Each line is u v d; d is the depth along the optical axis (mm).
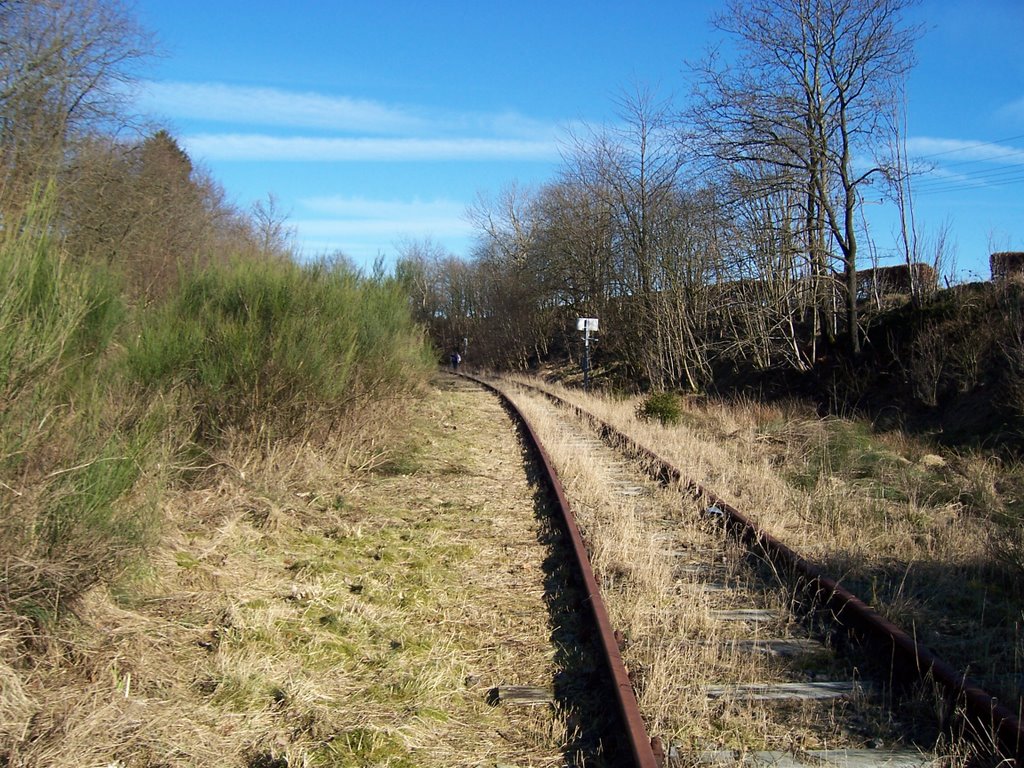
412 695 4535
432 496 9703
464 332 65812
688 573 6891
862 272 25656
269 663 4668
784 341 24641
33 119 15922
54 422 4789
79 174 16906
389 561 6953
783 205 22984
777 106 21000
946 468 12320
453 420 17938
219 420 8828
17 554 4207
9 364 4457
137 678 4246
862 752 3945
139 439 5965
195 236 21297
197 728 3926
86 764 3453
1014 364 14398
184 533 6574
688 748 3963
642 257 32000
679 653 4992
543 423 16969
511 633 5582
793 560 6621
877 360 19469
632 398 28359
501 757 4008
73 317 5215
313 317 10445
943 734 4035
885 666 4898
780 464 12734
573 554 7121
